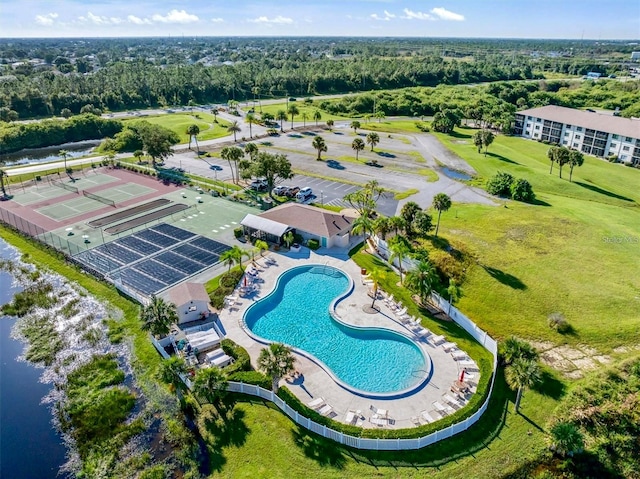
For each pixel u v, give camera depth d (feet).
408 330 147.13
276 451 104.32
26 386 128.36
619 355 136.15
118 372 132.36
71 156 377.91
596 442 107.96
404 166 328.49
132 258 195.11
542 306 158.92
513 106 538.47
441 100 594.24
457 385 122.11
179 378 125.49
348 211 233.35
